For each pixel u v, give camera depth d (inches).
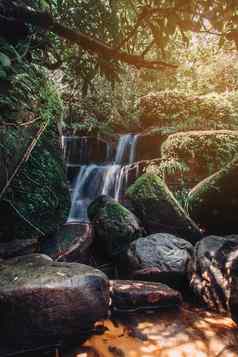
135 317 92.3
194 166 180.2
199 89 279.4
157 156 216.7
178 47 123.6
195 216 153.6
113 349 77.5
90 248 130.8
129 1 77.8
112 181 201.3
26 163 115.1
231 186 139.5
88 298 80.0
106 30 92.8
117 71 86.7
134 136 234.1
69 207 132.0
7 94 99.7
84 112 275.0
